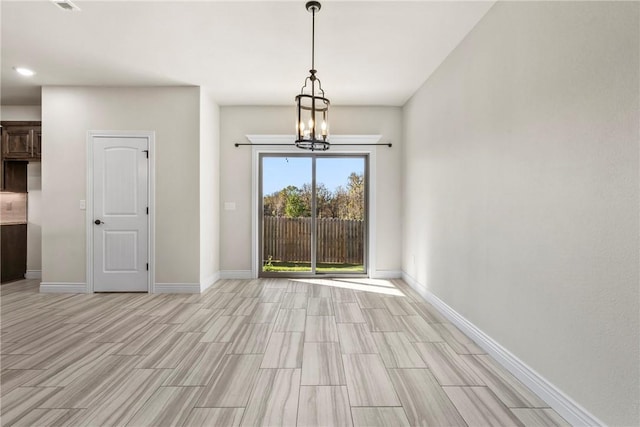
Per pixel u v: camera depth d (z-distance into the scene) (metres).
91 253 4.16
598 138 1.51
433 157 3.65
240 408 1.77
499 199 2.34
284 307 3.57
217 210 4.88
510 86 2.21
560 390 1.74
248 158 4.98
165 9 2.55
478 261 2.63
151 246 4.17
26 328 2.95
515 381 2.07
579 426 1.61
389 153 4.98
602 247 1.50
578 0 1.63
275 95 4.49
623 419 1.40
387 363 2.29
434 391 1.94
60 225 4.15
